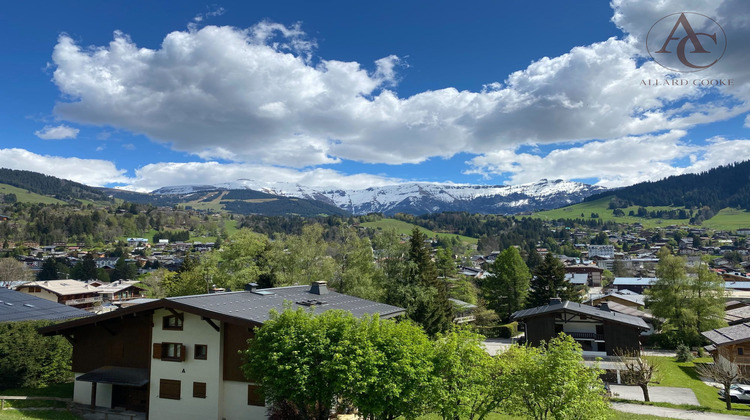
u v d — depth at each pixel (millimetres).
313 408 23141
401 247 73375
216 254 71188
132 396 31031
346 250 74125
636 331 52125
